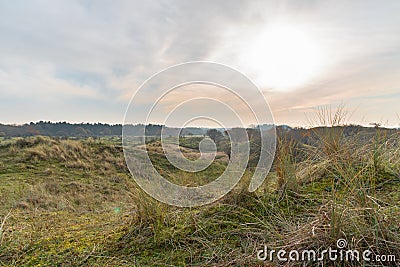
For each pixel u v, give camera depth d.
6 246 2.58
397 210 2.10
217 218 2.60
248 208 2.69
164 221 2.58
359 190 2.22
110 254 2.28
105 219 3.34
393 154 3.23
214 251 2.15
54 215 3.84
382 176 2.86
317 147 3.37
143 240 2.44
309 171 3.22
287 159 3.03
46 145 9.99
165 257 2.16
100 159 9.23
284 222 2.33
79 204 5.29
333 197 2.22
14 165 8.50
